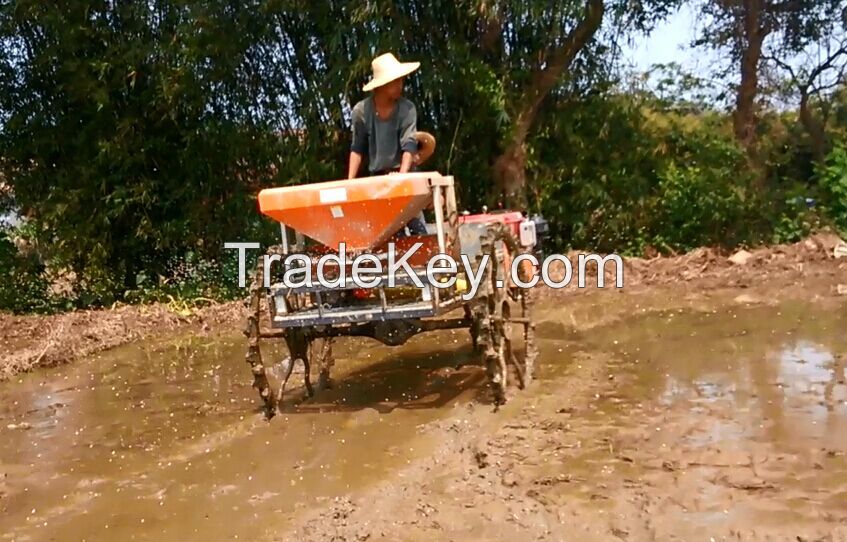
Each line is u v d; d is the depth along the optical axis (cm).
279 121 1288
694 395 617
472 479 481
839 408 565
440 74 1175
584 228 1318
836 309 889
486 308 602
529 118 1264
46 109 1279
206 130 1262
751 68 1427
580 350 784
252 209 1277
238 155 1276
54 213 1245
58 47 1232
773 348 742
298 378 758
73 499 491
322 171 1235
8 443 617
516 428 562
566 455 508
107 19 1253
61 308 1275
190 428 627
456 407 624
